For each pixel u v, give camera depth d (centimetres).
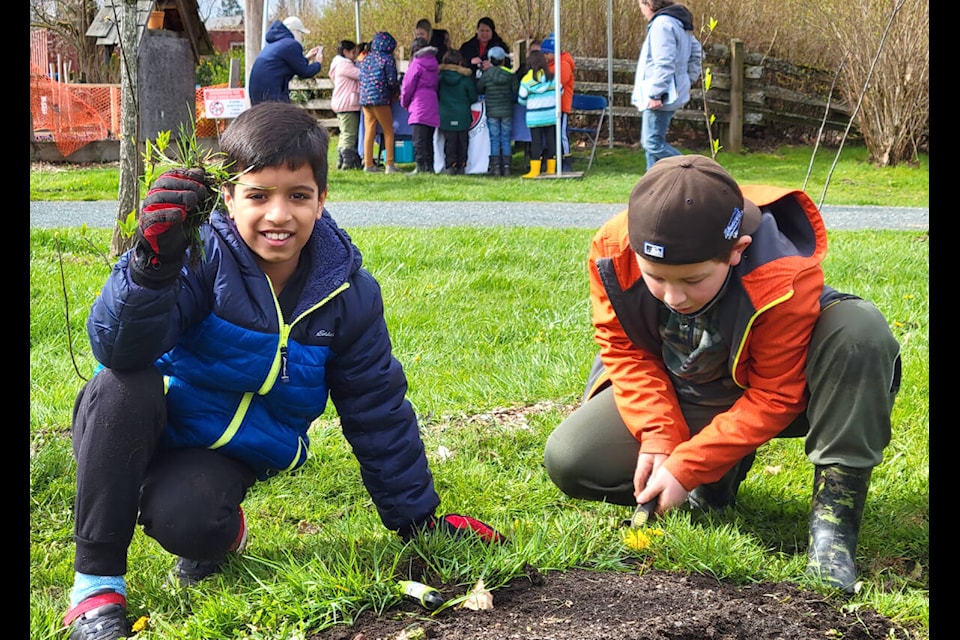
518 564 259
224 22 3881
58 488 346
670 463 280
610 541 282
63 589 283
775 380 272
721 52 1673
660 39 990
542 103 1386
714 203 244
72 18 2230
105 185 1243
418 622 237
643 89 1012
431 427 408
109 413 236
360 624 238
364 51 1521
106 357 232
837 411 264
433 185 1309
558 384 446
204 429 254
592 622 234
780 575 265
